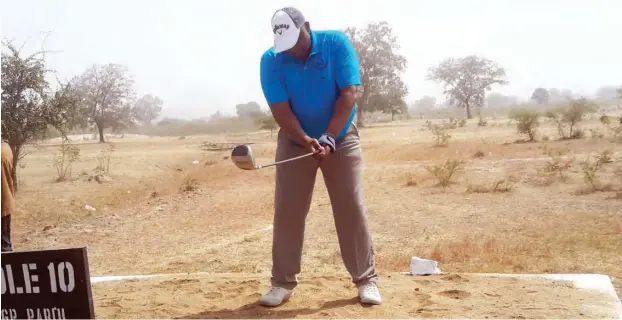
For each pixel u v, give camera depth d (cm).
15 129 2122
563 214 1357
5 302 346
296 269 475
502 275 594
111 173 2759
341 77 438
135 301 506
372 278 470
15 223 1769
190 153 4034
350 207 453
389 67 7644
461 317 436
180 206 1958
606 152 2059
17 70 2086
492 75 10388
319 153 420
